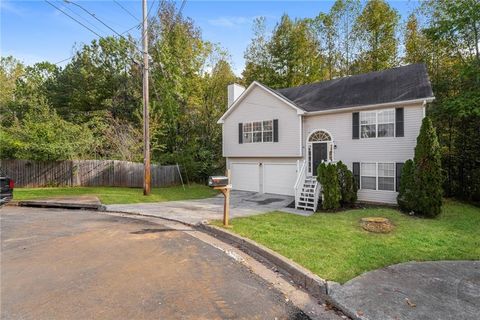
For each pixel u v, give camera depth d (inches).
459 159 538.9
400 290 162.4
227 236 269.9
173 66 926.4
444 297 155.0
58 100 1088.8
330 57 1037.8
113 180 681.6
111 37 979.3
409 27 826.2
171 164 817.5
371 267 196.4
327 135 547.8
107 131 773.3
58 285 159.0
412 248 243.6
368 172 501.0
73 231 282.8
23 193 519.5
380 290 161.6
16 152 597.6
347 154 522.6
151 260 203.0
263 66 1118.4
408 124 458.6
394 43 884.0
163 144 856.3
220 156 892.6
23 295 146.8
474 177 494.0
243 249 237.3
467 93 502.6
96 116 849.5
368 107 491.5
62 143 624.4
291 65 1071.0
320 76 1060.5
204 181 847.1
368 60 930.1
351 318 136.2
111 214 384.5
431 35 598.2
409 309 141.3
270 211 416.8
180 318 127.9
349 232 284.2
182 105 924.0
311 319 133.6
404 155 462.9
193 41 982.4
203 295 151.4
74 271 179.8
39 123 644.1
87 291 152.3
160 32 932.0
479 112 462.3
